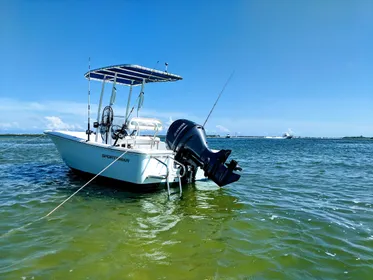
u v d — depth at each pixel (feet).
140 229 14.93
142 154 21.09
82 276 10.04
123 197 21.54
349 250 12.53
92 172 25.67
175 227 15.34
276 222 16.33
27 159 46.93
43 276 9.98
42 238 13.46
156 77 28.43
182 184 25.11
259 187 26.89
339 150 98.27
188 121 24.17
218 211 18.51
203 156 22.41
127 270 10.53
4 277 9.86
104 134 27.12
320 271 10.71
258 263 11.25
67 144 27.40
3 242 12.92
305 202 21.13
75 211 17.90
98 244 12.87
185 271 10.54
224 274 10.37
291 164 47.93
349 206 19.97
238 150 95.14
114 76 27.02
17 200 20.27
